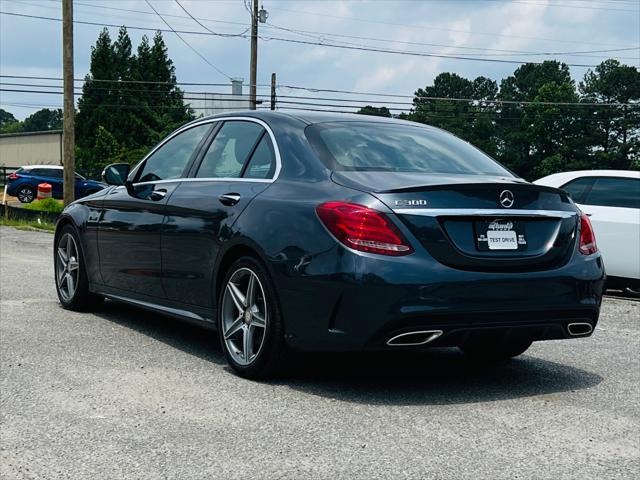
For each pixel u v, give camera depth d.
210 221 5.08
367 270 4.12
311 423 3.94
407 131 5.35
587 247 4.72
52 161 70.25
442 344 4.33
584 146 90.25
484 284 4.25
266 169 4.96
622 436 3.87
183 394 4.42
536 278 4.40
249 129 5.35
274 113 5.31
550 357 5.73
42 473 3.25
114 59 80.44
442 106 102.31
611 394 4.67
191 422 3.93
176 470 3.29
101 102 79.81
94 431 3.77
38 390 4.46
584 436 3.85
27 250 13.68
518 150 94.62
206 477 3.22
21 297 7.82
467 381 4.89
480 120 99.62
